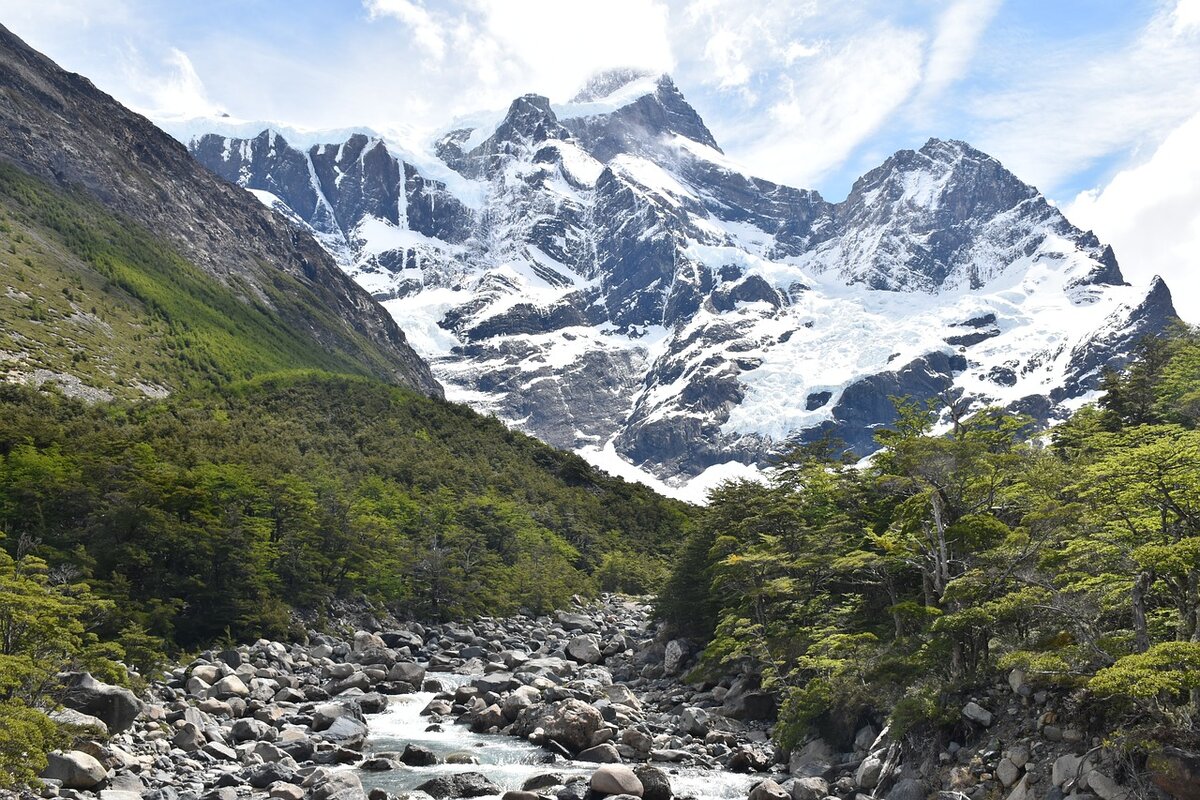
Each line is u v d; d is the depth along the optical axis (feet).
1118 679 106.01
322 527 361.10
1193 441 125.49
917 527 171.22
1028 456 185.78
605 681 269.03
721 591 264.72
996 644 150.61
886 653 162.61
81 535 275.18
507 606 433.07
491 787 150.30
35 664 141.79
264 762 163.32
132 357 628.28
